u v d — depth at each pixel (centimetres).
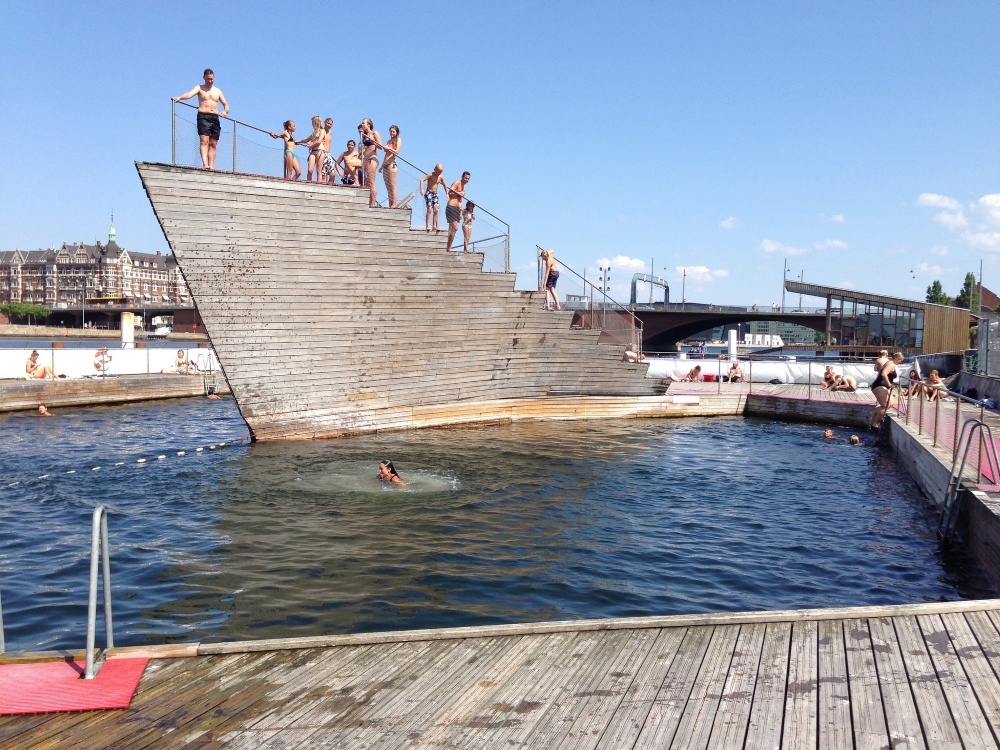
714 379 4069
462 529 1285
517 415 2662
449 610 909
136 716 527
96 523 583
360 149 2100
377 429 2320
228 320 1947
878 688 556
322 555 1122
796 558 1175
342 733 504
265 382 2075
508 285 2409
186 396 3706
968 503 1220
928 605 700
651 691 557
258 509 1398
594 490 1641
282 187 1895
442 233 2197
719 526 1364
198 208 1797
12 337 9906
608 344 2820
